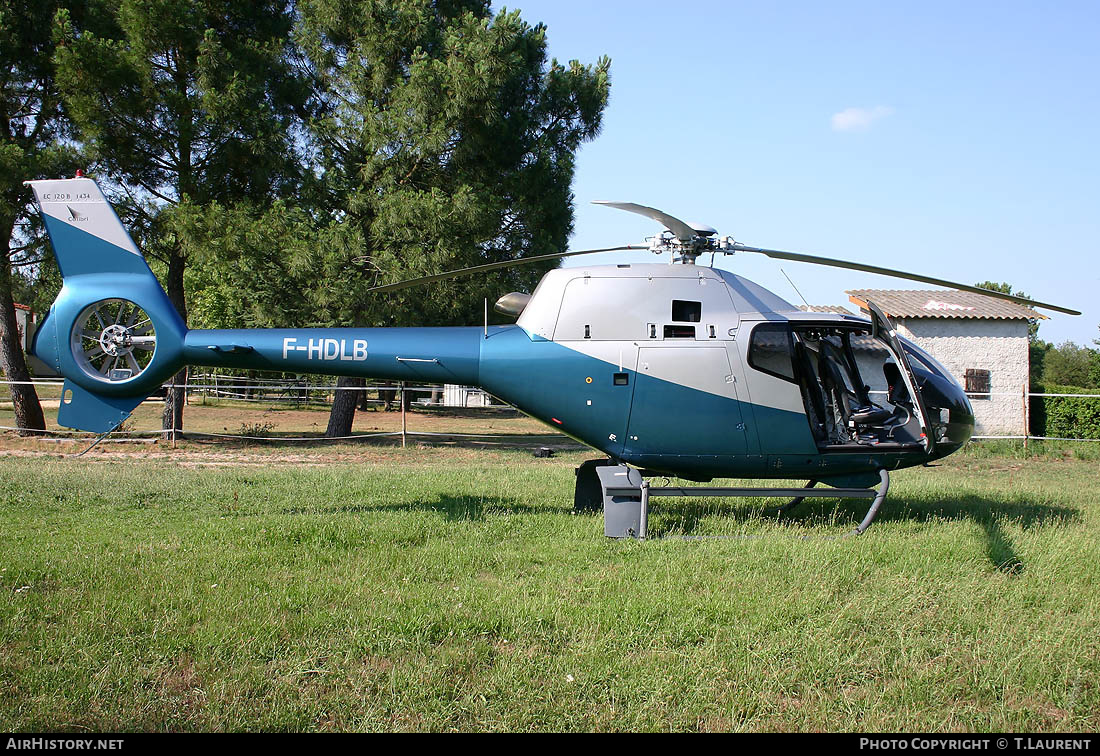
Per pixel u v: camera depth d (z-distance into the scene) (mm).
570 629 4875
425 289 16766
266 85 17172
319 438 17844
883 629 4934
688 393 7852
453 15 19453
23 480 10062
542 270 18266
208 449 16422
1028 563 6352
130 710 3816
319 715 3848
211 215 15570
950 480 12406
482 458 15688
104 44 15461
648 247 8305
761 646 4621
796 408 7863
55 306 8070
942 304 25750
